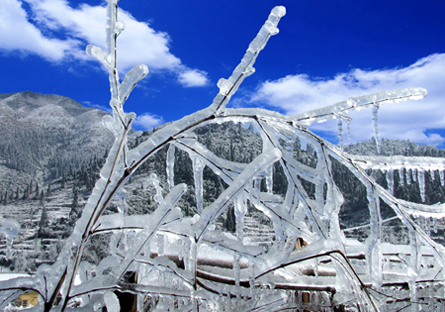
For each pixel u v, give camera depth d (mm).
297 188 1873
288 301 2025
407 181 2010
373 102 1881
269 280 1970
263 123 1839
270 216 1827
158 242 1927
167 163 2002
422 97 1812
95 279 1479
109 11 1272
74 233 1371
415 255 2104
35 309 1269
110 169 1365
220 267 2059
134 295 1861
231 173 1854
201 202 2031
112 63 1276
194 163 1996
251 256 1739
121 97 1338
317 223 1829
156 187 2053
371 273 1896
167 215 1617
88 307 1689
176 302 2316
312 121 1951
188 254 1840
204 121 1589
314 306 1949
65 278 1332
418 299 2281
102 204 1417
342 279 1992
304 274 2195
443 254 2004
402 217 2004
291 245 1827
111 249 1909
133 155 1468
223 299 1931
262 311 1885
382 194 1981
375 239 1903
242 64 1515
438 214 1956
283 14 1405
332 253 1727
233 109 1722
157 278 2410
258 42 1482
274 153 1657
